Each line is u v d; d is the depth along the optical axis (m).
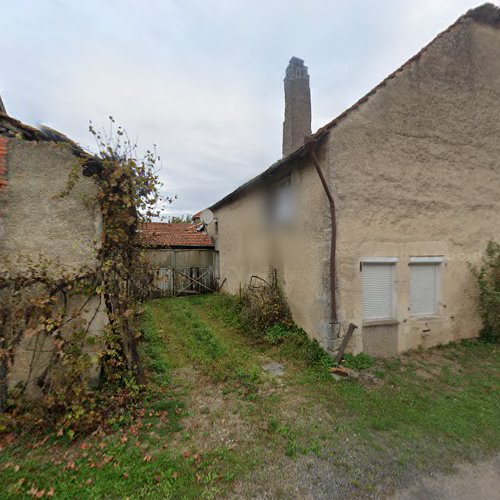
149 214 4.07
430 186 6.06
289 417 3.68
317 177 5.57
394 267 5.80
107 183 3.84
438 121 6.12
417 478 2.81
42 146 3.85
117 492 2.49
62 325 3.41
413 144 5.89
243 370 4.98
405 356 5.68
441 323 6.16
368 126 5.50
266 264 8.31
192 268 13.76
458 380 4.75
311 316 5.93
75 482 2.58
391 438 3.34
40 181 3.82
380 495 2.61
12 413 3.29
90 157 3.88
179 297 12.56
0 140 3.70
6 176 3.69
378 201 5.60
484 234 6.59
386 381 4.68
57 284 3.58
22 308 3.34
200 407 3.86
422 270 6.14
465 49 6.39
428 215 6.05
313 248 5.80
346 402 4.03
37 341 3.64
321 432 3.40
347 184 5.34
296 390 4.36
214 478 2.67
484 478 2.84
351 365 5.06
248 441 3.21
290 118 10.91
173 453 2.97
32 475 2.65
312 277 5.86
